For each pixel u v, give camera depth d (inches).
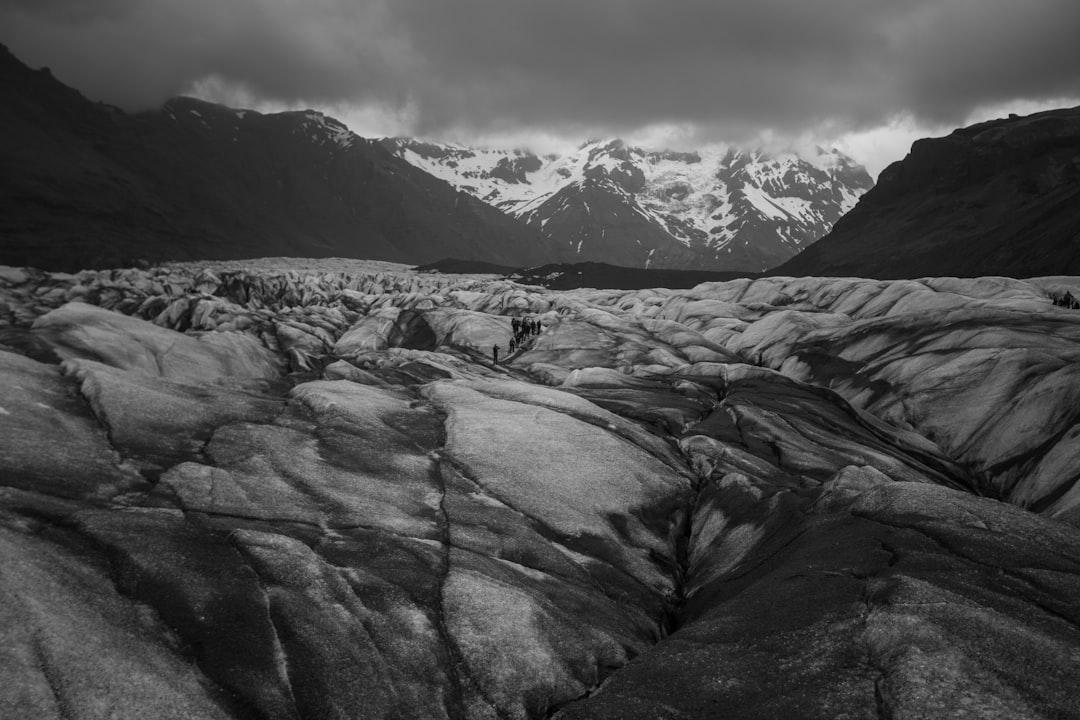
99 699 595.2
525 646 816.9
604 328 3531.0
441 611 840.3
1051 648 658.8
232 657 694.5
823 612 787.4
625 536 1209.4
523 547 1059.9
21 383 1163.9
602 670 833.5
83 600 693.9
